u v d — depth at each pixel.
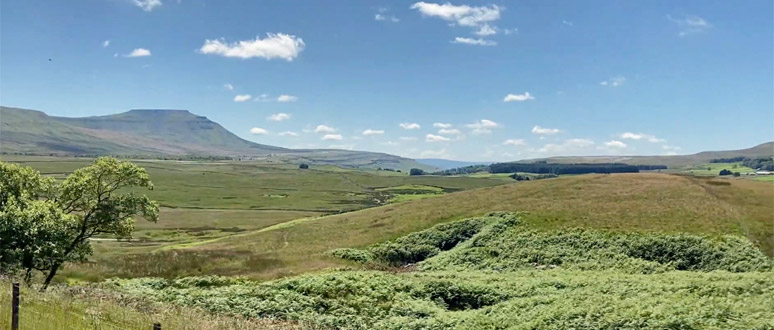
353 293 44.00
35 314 21.69
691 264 51.72
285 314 39.06
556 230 62.97
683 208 65.12
